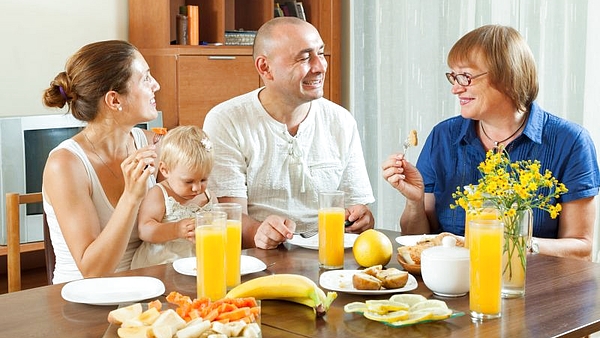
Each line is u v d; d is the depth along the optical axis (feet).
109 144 8.02
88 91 7.74
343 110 9.49
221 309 5.02
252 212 9.04
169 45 13.26
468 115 8.22
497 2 13.16
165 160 8.16
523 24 12.82
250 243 8.19
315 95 8.87
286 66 8.71
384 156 15.29
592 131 12.05
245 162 8.96
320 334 5.09
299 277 5.66
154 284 6.03
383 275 5.98
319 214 6.73
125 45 7.97
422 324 5.28
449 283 5.83
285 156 9.05
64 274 7.90
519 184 5.77
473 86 8.09
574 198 8.05
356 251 6.68
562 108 12.48
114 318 5.08
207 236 5.67
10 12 12.64
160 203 8.12
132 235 8.14
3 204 11.21
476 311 5.41
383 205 15.44
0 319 5.40
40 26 12.95
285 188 9.11
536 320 5.36
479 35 8.09
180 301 5.26
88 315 5.48
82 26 13.38
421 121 14.62
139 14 13.71
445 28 14.06
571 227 8.09
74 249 7.43
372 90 15.37
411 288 5.97
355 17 15.40
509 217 5.80
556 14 12.41
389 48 14.97
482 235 5.34
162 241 7.82
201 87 13.48
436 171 8.75
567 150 8.16
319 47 8.88
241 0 15.15
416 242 7.04
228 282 6.03
